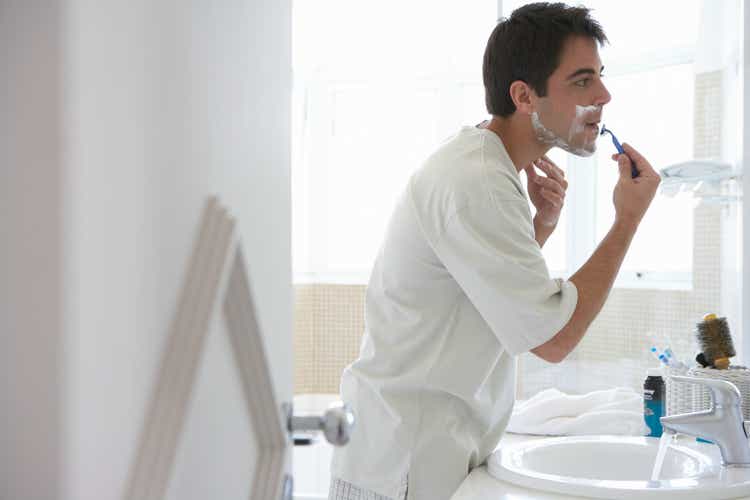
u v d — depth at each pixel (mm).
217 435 558
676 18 2617
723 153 2305
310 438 820
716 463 1558
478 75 3814
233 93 571
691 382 1568
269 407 670
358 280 4133
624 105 2756
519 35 1526
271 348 688
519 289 1343
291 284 760
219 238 516
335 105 4121
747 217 2139
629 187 1549
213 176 527
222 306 557
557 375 2531
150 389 433
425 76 3926
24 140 328
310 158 4145
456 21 3838
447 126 3861
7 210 330
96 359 361
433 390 1513
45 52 327
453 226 1386
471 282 1381
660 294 2590
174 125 457
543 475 1432
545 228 1844
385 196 4086
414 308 1521
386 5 3957
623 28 2707
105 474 375
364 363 1581
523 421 2039
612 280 1466
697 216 2441
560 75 1505
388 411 1523
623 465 1711
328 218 4160
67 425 334
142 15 407
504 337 1379
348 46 4020
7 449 335
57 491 333
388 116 4055
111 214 373
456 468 1499
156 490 423
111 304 376
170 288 457
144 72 412
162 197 440
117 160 379
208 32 515
